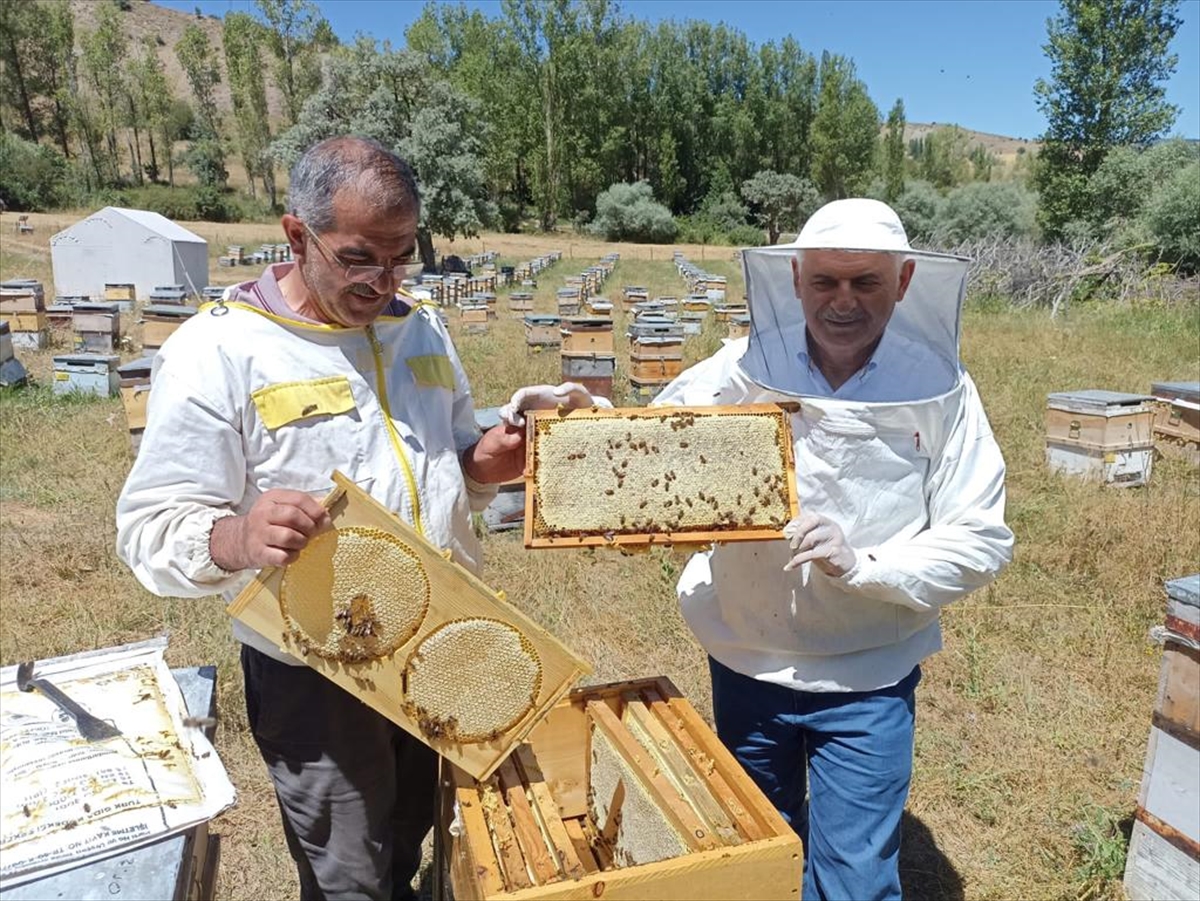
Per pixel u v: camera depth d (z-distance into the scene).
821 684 2.29
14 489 6.89
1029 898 3.10
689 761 1.98
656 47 69.50
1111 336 15.15
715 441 2.08
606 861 2.19
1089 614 5.09
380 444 2.00
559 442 2.07
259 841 3.31
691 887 1.65
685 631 4.86
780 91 71.25
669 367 10.54
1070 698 4.24
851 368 2.25
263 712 2.09
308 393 1.92
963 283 2.09
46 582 5.32
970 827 3.44
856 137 65.12
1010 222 32.31
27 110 64.69
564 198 64.25
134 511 1.85
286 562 1.64
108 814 1.50
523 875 1.63
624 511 2.01
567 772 2.33
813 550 1.99
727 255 50.03
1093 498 6.81
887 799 2.30
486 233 59.81
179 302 14.70
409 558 1.73
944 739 3.94
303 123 35.47
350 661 1.78
